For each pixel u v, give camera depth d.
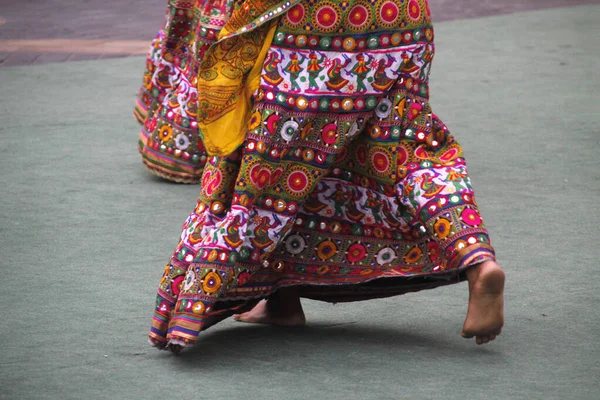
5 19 22.70
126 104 14.44
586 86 15.58
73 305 6.64
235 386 5.27
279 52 5.73
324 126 5.77
